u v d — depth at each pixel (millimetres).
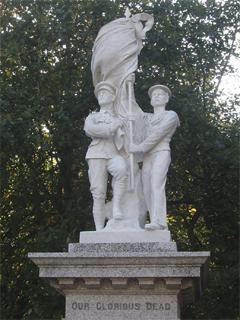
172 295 4684
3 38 9562
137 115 5887
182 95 9414
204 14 10320
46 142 8883
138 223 5355
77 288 4785
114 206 5316
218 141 9297
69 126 9062
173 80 9859
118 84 6020
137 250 4867
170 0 10352
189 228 10266
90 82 9539
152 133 5504
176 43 10086
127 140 5660
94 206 5469
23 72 9508
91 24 9867
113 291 4746
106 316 4699
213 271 8852
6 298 9398
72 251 4926
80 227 9180
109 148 5555
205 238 10523
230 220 9695
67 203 9000
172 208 10344
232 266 8969
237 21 10891
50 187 10180
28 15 9672
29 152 9445
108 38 6164
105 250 4902
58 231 8547
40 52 9953
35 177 9625
